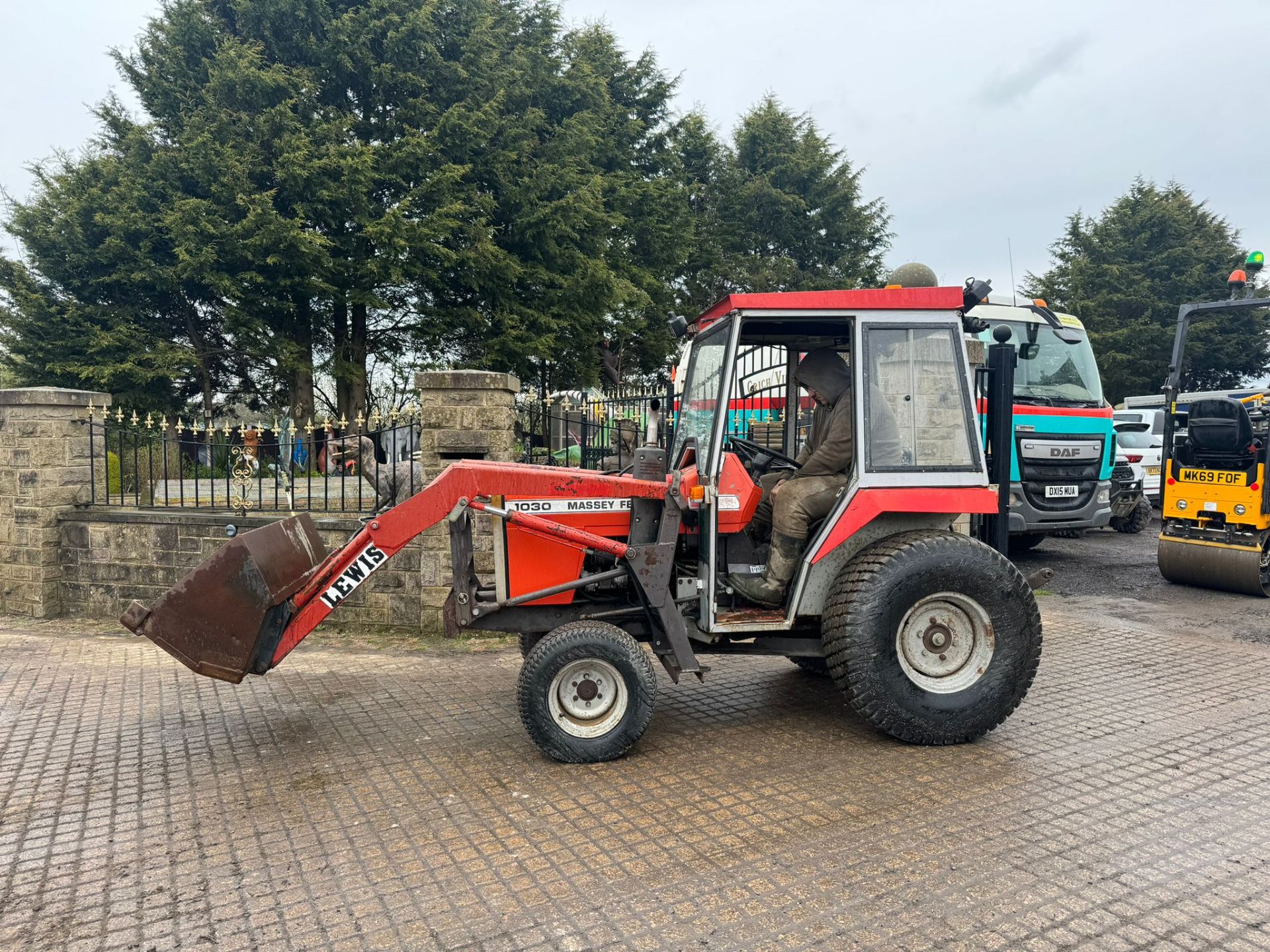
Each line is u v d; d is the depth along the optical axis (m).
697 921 3.04
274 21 18.95
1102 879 3.26
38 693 5.97
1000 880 3.26
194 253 16.77
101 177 17.97
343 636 7.48
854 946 2.87
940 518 4.96
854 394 4.71
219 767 4.60
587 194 20.48
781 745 4.74
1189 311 9.34
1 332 17.94
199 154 17.03
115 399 17.41
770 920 3.03
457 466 4.91
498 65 20.97
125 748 4.90
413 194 18.44
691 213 28.77
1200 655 6.57
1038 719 5.11
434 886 3.33
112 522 8.21
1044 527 10.24
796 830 3.71
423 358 22.00
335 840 3.73
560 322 20.58
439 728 5.16
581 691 4.55
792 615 4.74
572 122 21.73
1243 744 4.70
